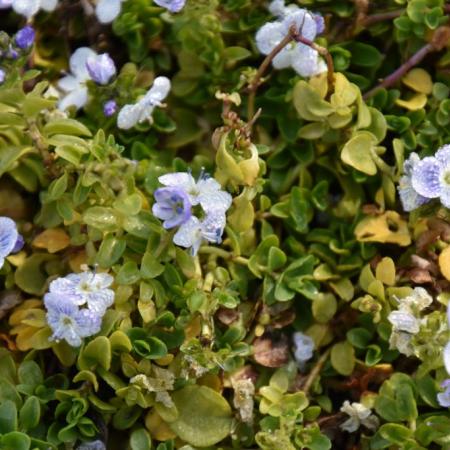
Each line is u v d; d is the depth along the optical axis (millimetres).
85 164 182
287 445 175
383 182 190
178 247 182
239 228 186
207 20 198
